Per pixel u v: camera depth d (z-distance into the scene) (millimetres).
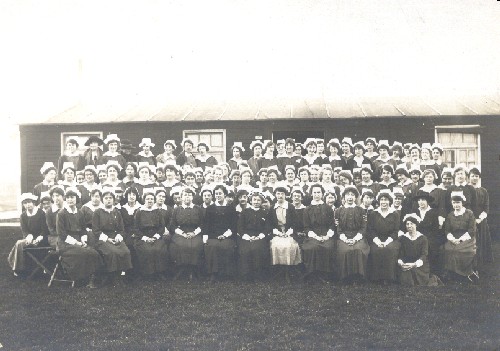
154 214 8016
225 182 9555
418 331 5715
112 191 7949
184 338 5621
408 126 12133
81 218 7824
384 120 12188
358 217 7719
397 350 5207
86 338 5629
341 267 7477
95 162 10312
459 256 7562
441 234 7945
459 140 11969
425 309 6383
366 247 7551
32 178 13242
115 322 6121
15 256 8047
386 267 7430
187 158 10633
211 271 7809
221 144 12688
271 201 8734
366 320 6070
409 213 8227
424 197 7879
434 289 7227
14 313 6414
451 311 6309
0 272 8547
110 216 7840
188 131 12742
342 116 12195
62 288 7543
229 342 5500
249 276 7973
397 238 7582
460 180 8562
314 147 10562
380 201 7664
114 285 7641
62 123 12906
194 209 8062
